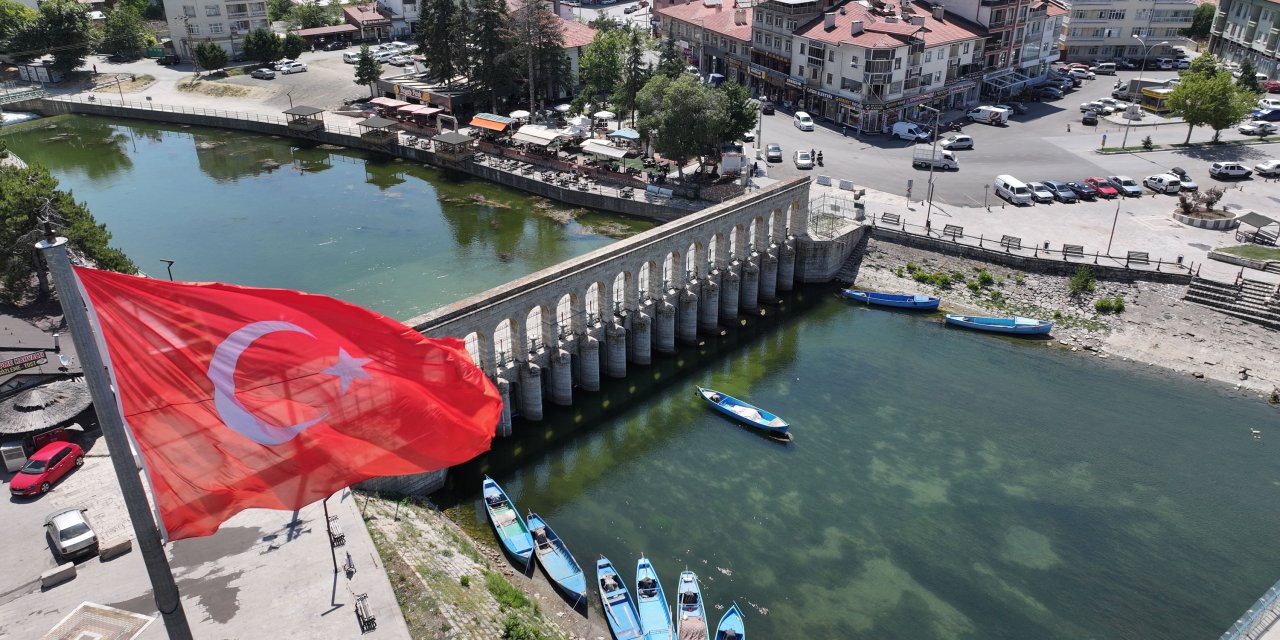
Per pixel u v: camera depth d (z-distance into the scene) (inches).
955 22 6535.4
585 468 3073.3
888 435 3230.8
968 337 3909.9
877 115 6018.7
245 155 6540.4
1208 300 3769.7
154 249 4874.5
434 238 5007.4
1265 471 3019.2
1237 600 2500.0
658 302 3730.3
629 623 2333.9
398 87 7121.1
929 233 4379.9
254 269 4611.2
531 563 2571.4
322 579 2044.8
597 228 5103.3
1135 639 2378.2
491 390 1469.0
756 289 4180.6
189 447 1150.3
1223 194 4746.6
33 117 7480.3
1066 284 4033.0
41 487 2405.3
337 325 1282.0
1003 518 2805.1
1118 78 7288.4
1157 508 2847.0
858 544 2701.8
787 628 2394.2
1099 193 4778.5
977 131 6033.5
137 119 7372.1
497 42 6427.2
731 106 5177.2
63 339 3006.9
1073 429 3253.0
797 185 4224.9
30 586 2047.2
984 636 2379.4
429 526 2554.1
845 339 3927.2
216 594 1990.7
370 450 1290.6
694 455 3139.8
